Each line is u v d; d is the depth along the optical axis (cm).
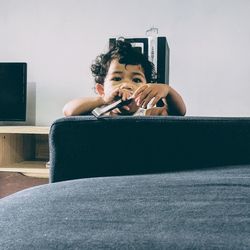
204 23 225
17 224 44
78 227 42
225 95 225
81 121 76
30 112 240
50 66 238
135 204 49
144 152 78
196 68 227
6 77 225
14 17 240
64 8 236
